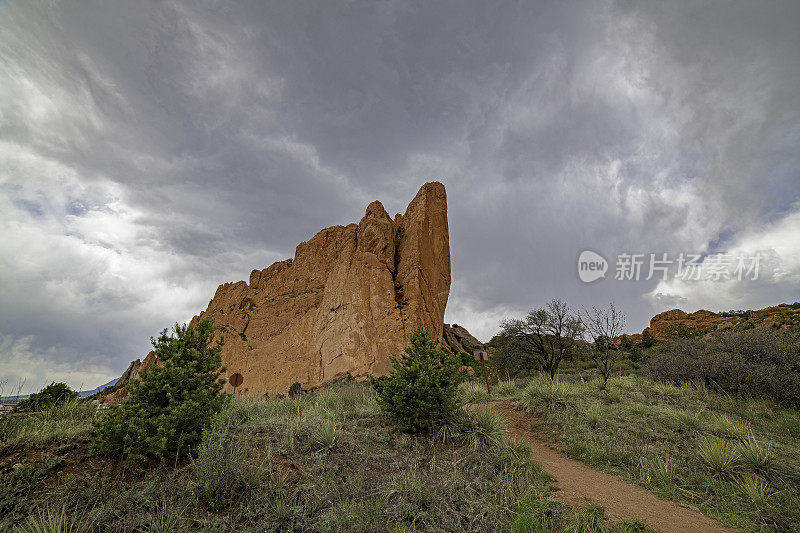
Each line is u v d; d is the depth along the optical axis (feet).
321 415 30.71
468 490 18.48
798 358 44.50
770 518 17.24
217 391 23.65
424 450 25.11
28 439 18.44
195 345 23.93
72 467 17.20
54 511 13.82
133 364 131.54
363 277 138.51
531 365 106.22
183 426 20.13
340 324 132.87
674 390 44.73
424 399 28.86
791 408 38.45
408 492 17.84
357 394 44.14
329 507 16.10
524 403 40.91
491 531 15.12
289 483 17.85
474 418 29.07
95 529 13.33
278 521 14.56
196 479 17.04
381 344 123.24
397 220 187.01
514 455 24.32
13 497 14.34
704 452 24.03
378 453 23.18
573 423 33.63
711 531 16.24
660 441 28.40
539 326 98.68
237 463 17.21
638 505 18.80
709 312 222.07
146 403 20.22
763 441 27.50
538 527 15.10
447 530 15.01
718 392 44.34
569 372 94.27
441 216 166.09
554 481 21.83
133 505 14.87
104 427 18.07
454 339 197.67
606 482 22.09
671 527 16.51
